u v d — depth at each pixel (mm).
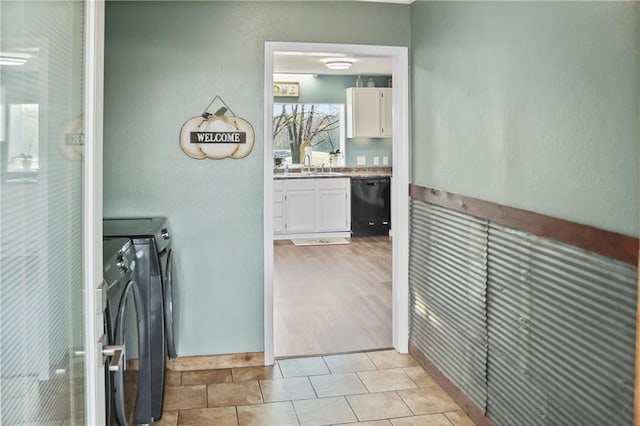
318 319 4758
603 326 1939
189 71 3635
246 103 3705
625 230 1839
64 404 1218
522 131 2469
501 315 2660
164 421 2996
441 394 3318
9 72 900
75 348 1309
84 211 1383
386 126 9141
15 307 938
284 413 3094
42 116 1055
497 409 2711
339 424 2961
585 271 2035
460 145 3107
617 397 1872
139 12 3570
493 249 2729
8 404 916
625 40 1828
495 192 2723
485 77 2805
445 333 3330
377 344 4164
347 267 6836
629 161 1817
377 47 3807
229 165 3723
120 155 3609
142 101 3607
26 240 985
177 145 3658
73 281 1289
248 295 3797
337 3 3742
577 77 2086
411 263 3893
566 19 2146
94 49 1390
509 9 2562
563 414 2174
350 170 9344
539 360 2342
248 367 3775
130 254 2480
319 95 9133
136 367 2488
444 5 3285
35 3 1010
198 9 3619
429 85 3549
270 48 3684
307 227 8758
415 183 3826
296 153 9391
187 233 3707
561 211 2193
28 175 991
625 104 1833
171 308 3285
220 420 3012
